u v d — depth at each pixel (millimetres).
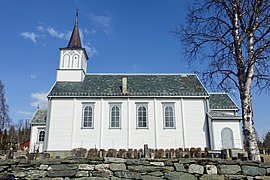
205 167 7379
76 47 32562
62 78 31031
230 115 26562
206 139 26391
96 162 7664
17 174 7629
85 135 26609
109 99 27922
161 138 26625
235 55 11062
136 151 20594
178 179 7328
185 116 27297
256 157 9227
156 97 27875
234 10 11258
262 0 10508
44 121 30641
